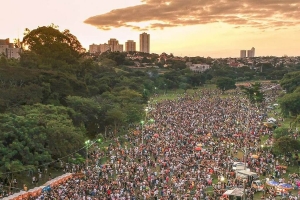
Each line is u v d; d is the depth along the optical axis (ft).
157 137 263.49
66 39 458.09
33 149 187.42
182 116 356.79
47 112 233.35
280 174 189.16
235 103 466.29
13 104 250.16
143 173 185.78
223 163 197.67
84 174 184.65
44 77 304.09
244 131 283.38
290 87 529.45
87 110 281.95
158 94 632.38
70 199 143.84
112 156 215.92
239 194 150.71
